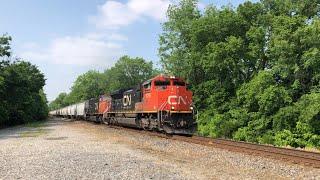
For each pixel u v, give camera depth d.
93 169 14.06
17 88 63.16
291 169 13.67
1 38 60.75
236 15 37.56
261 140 29.19
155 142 23.36
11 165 15.69
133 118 35.16
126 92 38.22
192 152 18.77
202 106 40.12
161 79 29.02
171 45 44.78
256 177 12.57
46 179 12.52
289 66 29.23
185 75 43.12
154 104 28.64
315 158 14.88
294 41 28.97
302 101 27.56
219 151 18.58
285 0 35.16
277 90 29.02
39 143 24.70
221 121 34.41
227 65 35.47
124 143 23.69
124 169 14.00
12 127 56.34
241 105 35.16
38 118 93.38
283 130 28.03
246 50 35.88
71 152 19.25
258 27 35.59
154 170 13.73
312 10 33.72
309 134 26.53
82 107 75.44
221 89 37.69
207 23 38.25
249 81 34.53
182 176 12.67
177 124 28.06
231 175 12.91
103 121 52.69
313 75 29.05
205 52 38.62
